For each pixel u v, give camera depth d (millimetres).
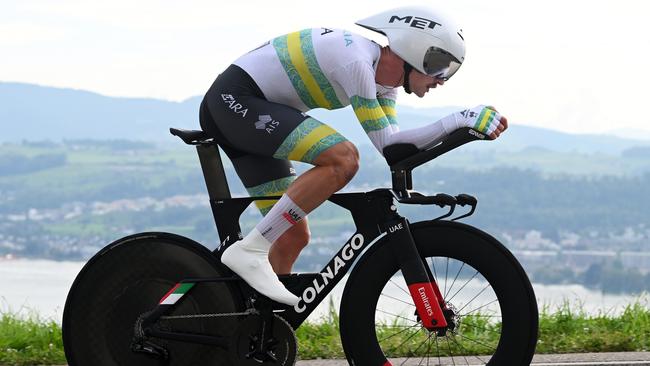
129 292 4750
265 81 4766
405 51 4770
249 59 4832
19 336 6109
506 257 4469
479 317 6059
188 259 4758
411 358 5371
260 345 4625
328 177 4535
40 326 6684
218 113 4773
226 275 4742
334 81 4738
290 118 4625
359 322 4629
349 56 4656
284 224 4594
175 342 4727
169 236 4777
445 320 4504
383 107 5012
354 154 4570
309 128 4574
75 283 4746
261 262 4609
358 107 4645
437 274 4625
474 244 4508
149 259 4762
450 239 4543
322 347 5758
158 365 4730
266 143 4652
